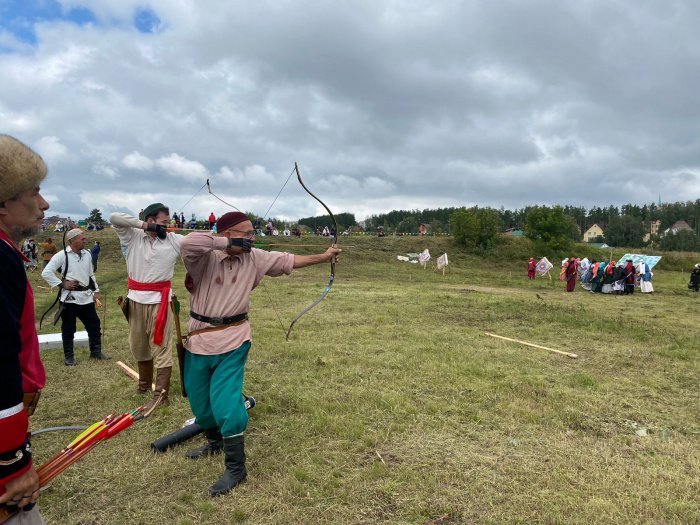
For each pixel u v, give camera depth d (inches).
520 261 1593.3
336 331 358.6
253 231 148.9
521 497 132.5
